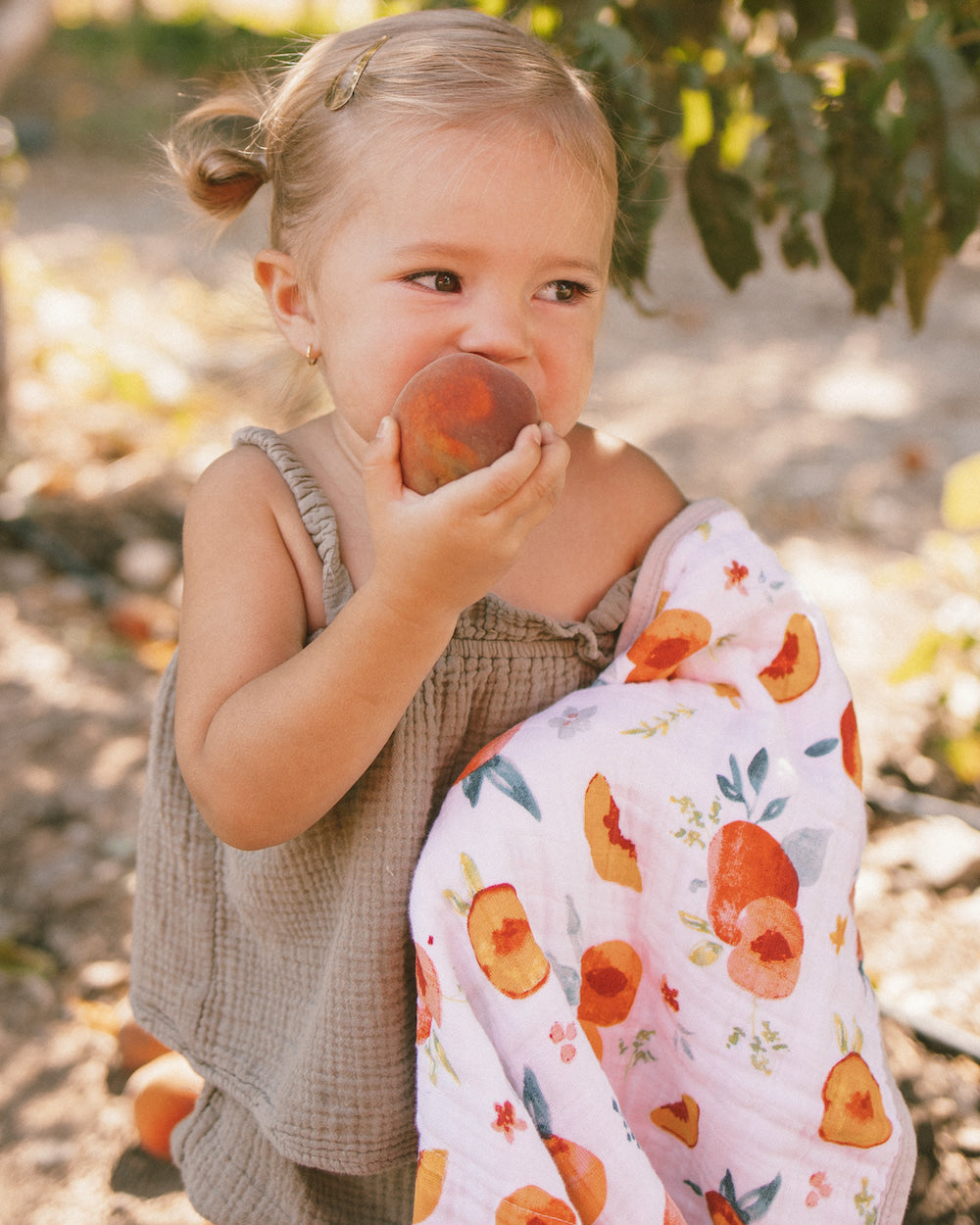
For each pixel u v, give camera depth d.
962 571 2.94
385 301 0.96
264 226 1.41
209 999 1.20
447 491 0.82
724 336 5.47
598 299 1.04
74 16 12.22
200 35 10.74
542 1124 0.96
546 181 0.95
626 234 1.42
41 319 4.31
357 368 0.98
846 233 1.55
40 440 3.68
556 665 1.11
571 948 1.03
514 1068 0.96
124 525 3.29
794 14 1.70
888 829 2.22
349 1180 1.20
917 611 3.00
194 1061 1.21
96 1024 1.78
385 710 0.90
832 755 1.14
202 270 5.56
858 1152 1.03
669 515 1.23
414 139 0.95
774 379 4.90
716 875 1.04
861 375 4.93
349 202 0.98
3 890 2.04
